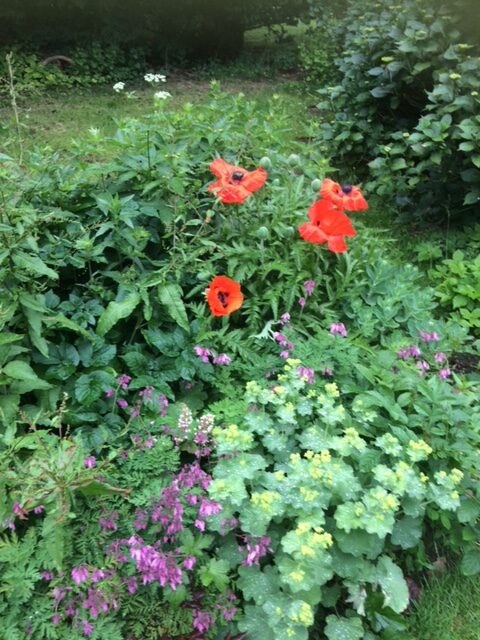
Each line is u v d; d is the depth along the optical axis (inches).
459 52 177.0
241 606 87.2
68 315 109.3
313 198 136.2
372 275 134.5
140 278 115.9
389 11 215.0
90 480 78.5
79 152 134.3
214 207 125.0
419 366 115.0
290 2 406.6
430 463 99.0
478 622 92.0
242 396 104.7
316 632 87.5
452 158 177.3
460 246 180.7
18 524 88.7
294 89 343.0
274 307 118.1
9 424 93.5
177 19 370.3
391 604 84.8
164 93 142.9
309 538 79.0
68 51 348.5
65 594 80.0
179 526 83.4
